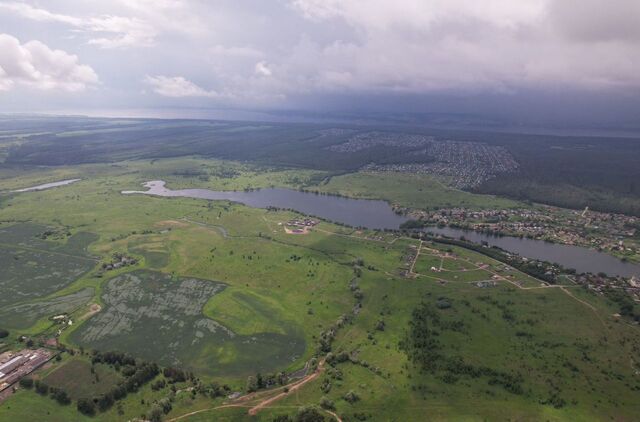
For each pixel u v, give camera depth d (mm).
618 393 177125
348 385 179500
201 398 172125
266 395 174375
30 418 159750
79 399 168250
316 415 158000
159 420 159375
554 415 163000
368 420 159375
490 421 159375
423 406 166750
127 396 172625
